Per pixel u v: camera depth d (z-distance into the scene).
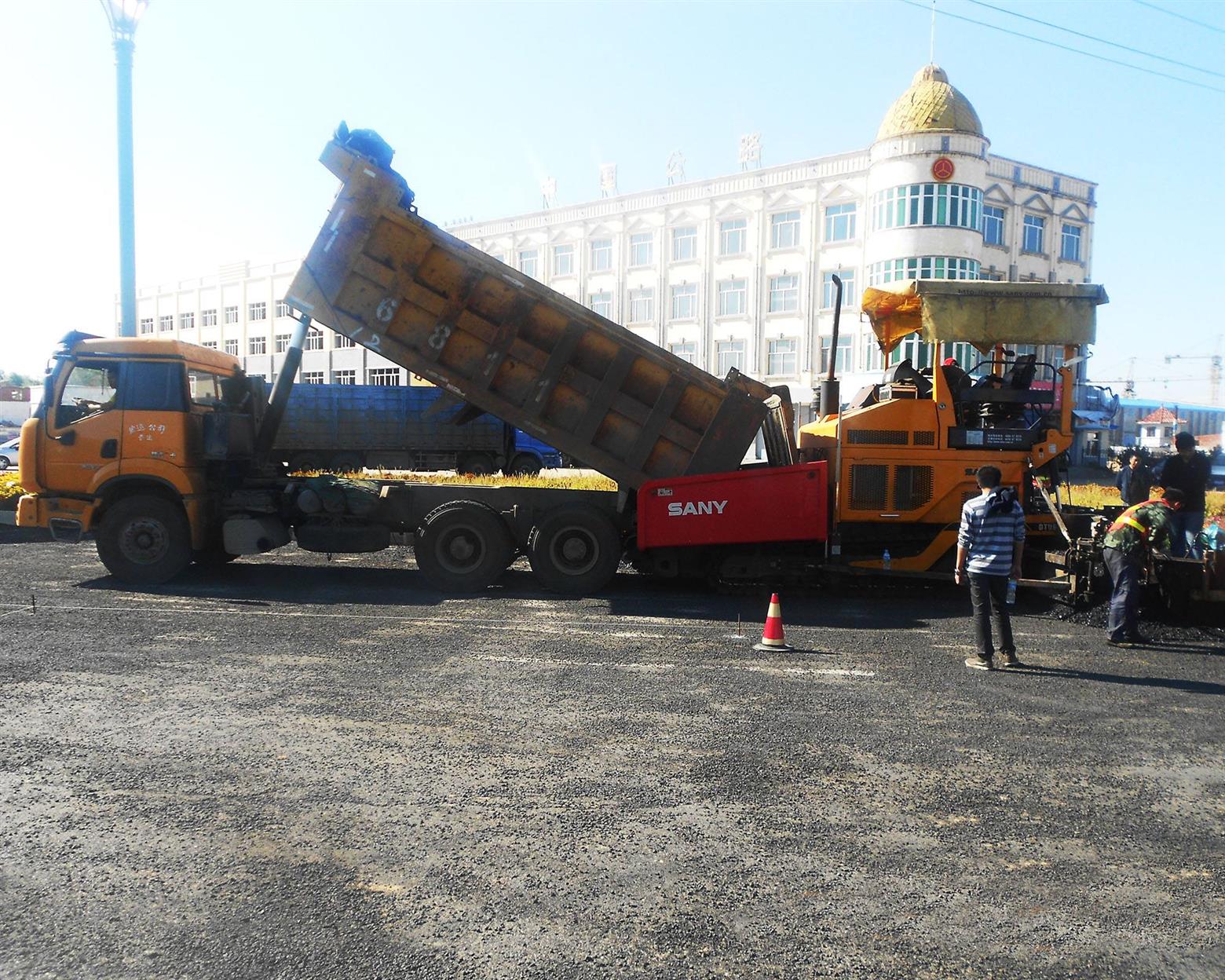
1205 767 5.07
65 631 8.01
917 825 4.23
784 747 5.28
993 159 42.94
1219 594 8.67
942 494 9.91
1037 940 3.26
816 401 12.01
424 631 8.28
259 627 8.31
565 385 9.98
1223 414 55.06
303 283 9.76
